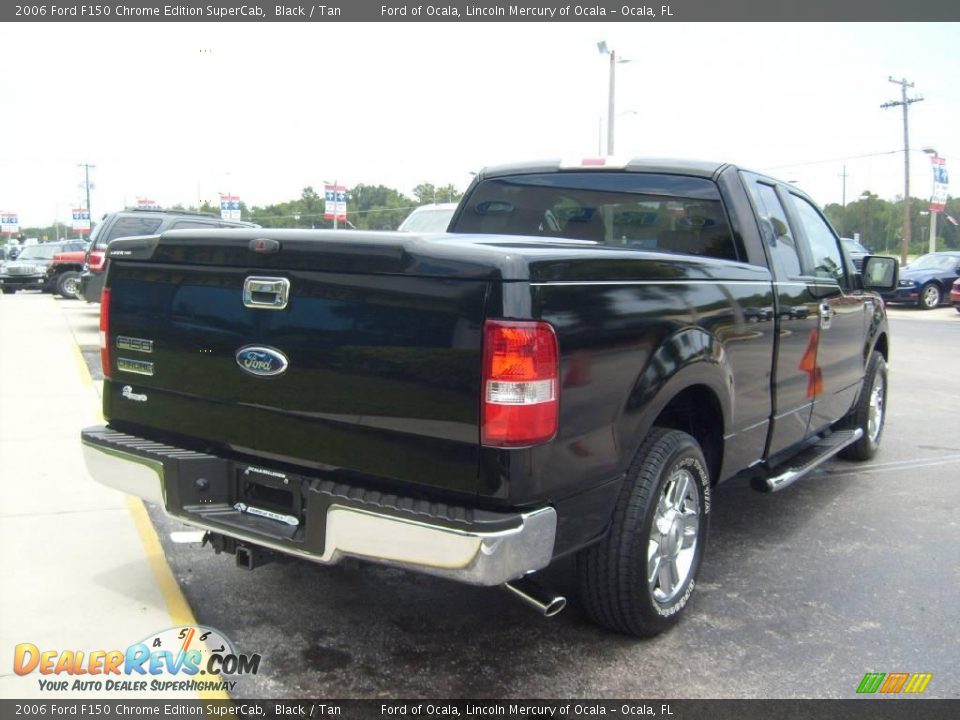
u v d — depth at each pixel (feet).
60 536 14.69
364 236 9.57
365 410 9.47
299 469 10.18
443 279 8.94
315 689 10.24
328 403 9.73
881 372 21.49
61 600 12.28
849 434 18.71
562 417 9.19
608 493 10.27
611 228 15.25
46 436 21.43
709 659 11.15
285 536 10.06
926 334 55.77
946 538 16.01
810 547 15.43
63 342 39.42
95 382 29.40
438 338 8.96
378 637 11.57
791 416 15.21
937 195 120.88
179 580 13.25
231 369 10.51
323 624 11.91
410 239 9.30
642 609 11.06
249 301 10.25
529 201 16.11
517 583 9.89
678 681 10.59
